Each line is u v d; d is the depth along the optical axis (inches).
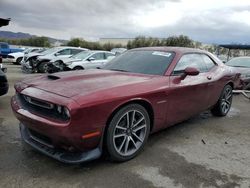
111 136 120.6
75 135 108.7
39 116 116.4
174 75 154.7
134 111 129.7
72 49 601.0
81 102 108.4
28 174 116.4
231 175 121.6
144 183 112.1
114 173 119.3
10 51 999.6
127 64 170.6
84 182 111.7
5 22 313.4
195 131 180.7
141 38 1713.8
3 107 223.8
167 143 156.5
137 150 135.1
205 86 178.7
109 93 118.1
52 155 118.9
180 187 110.2
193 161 134.0
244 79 331.6
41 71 552.7
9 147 142.3
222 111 218.4
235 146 157.0
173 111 153.0
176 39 1568.7
